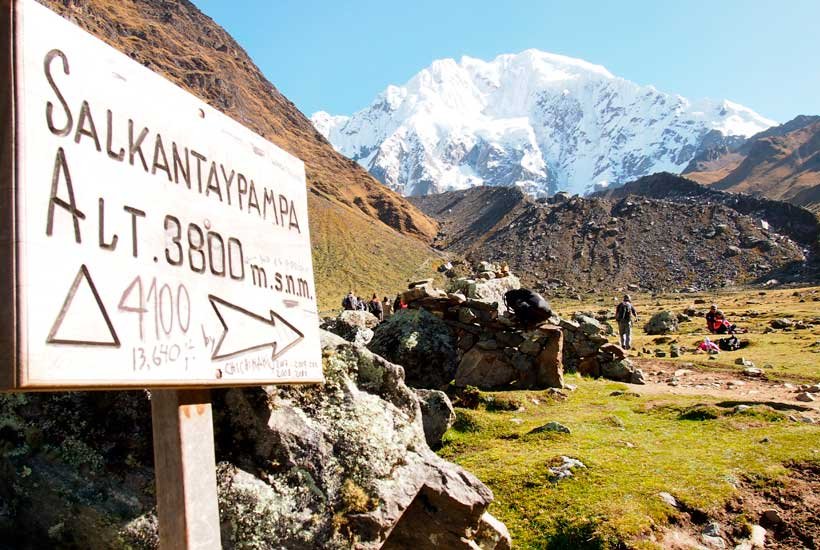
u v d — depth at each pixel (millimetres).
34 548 4859
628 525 7211
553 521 7656
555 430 10859
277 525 5191
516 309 15414
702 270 159375
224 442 5434
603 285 162375
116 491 4852
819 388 14844
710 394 15320
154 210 3605
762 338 29344
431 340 14375
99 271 3174
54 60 3121
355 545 5434
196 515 3740
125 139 3479
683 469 8820
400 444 6320
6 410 4941
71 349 2955
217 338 3971
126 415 5094
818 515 7684
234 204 4391
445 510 6254
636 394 14727
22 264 2793
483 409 13047
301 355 4969
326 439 5801
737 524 7531
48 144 3020
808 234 167875
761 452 9430
